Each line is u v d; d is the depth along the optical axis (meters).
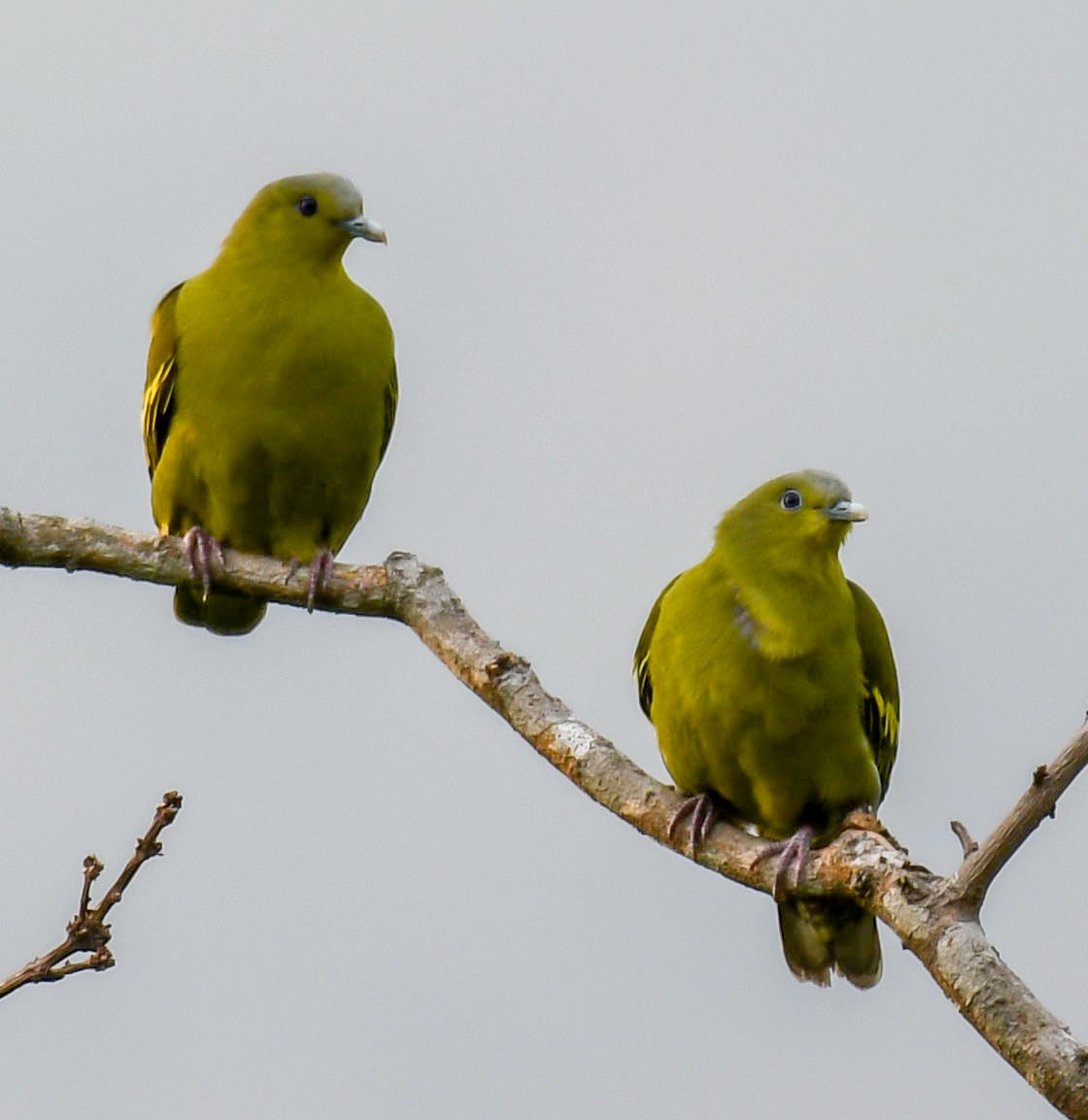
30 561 11.01
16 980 8.59
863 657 12.15
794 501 11.80
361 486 13.77
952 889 8.39
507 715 10.20
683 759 12.10
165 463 13.48
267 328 13.12
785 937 11.71
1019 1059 7.91
